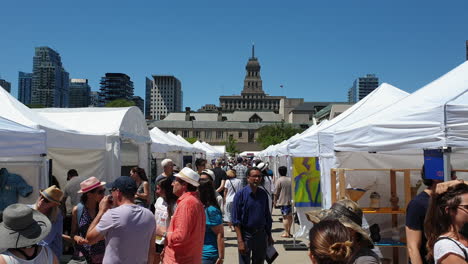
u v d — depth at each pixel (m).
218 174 10.01
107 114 9.48
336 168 6.04
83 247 4.14
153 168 13.83
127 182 3.63
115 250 3.39
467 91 3.77
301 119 116.38
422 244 3.37
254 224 5.14
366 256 2.27
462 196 2.27
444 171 3.53
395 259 5.55
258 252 5.15
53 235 3.93
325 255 1.82
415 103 4.18
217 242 4.44
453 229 2.28
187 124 106.88
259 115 123.56
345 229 1.93
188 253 3.70
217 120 119.44
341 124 7.64
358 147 4.65
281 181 10.14
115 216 3.43
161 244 4.83
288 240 9.61
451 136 3.50
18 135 4.73
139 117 10.60
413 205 3.42
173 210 4.67
